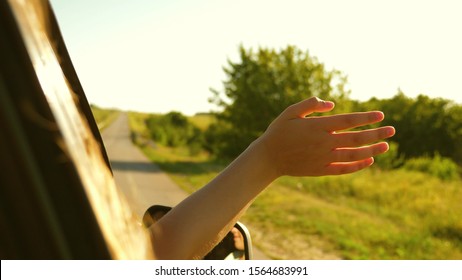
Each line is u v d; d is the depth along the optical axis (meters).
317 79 30.22
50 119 0.36
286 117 0.62
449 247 9.62
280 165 0.62
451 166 27.09
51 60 0.39
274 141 0.62
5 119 0.35
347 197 16.19
